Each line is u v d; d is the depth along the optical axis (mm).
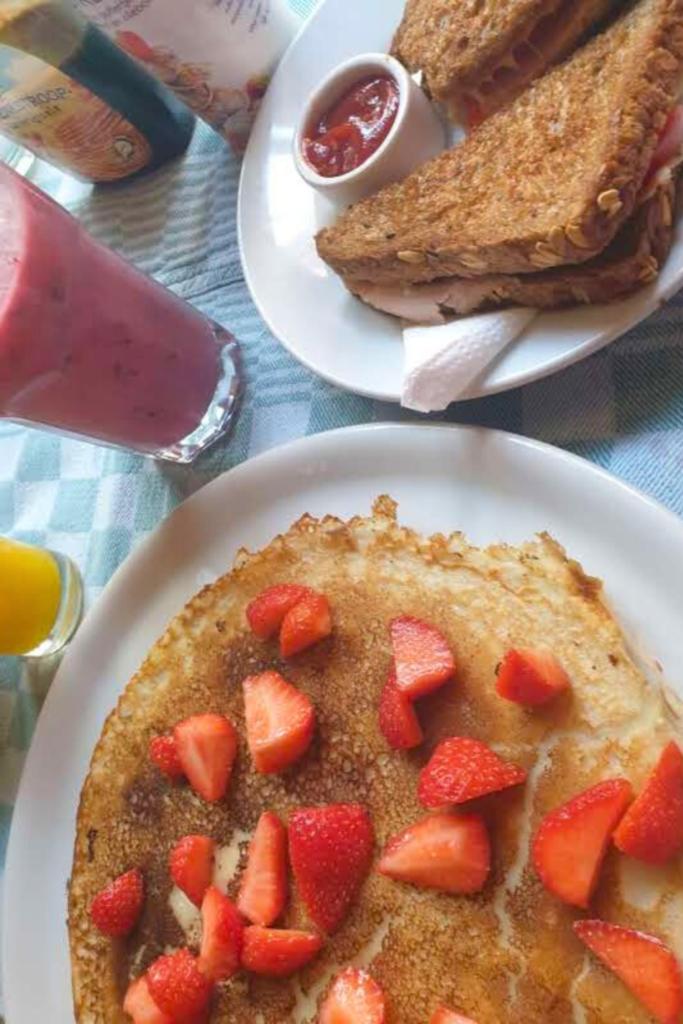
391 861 436
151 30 541
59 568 574
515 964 413
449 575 461
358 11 548
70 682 543
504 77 491
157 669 516
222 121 584
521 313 453
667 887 393
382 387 479
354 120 518
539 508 457
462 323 460
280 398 543
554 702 425
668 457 442
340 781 463
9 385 479
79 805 521
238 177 598
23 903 528
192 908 484
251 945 457
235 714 494
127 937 496
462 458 473
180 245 606
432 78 501
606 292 434
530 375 447
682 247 426
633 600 432
